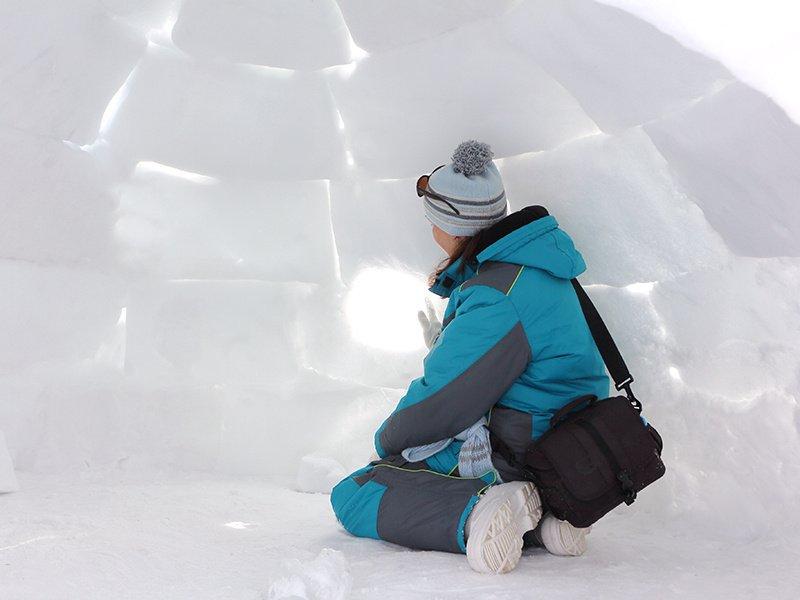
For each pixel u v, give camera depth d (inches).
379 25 109.3
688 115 88.4
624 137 98.9
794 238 86.1
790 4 80.9
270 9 115.0
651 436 84.2
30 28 105.4
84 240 120.2
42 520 92.3
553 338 88.8
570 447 82.0
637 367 102.6
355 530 91.3
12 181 109.3
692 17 84.7
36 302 115.9
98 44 112.4
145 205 127.1
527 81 103.7
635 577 77.0
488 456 87.2
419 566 79.3
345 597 69.4
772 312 92.4
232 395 129.4
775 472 91.0
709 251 95.7
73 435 119.1
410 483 88.4
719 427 95.9
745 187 86.6
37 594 70.0
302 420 127.6
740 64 82.4
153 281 127.4
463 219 95.1
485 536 77.4
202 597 70.6
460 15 104.2
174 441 125.0
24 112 109.0
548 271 90.6
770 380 93.3
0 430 110.3
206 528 94.1
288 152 124.6
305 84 124.0
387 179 122.4
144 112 122.6
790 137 80.0
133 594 71.1
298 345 129.9
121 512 98.3
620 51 89.7
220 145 123.8
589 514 81.5
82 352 123.1
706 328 97.1
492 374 87.0
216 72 122.6
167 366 126.9
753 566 80.2
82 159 117.5
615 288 104.9
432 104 111.7
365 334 128.0
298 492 117.3
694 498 96.9
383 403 125.6
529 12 96.6
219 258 127.3
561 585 74.0
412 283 124.6
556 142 107.2
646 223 98.7
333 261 130.1
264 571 78.3
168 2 118.8
